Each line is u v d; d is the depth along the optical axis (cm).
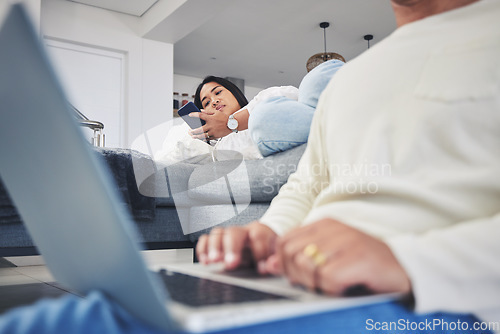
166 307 26
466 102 45
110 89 520
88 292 38
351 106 58
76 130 26
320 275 32
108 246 30
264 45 691
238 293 33
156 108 538
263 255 44
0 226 162
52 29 481
